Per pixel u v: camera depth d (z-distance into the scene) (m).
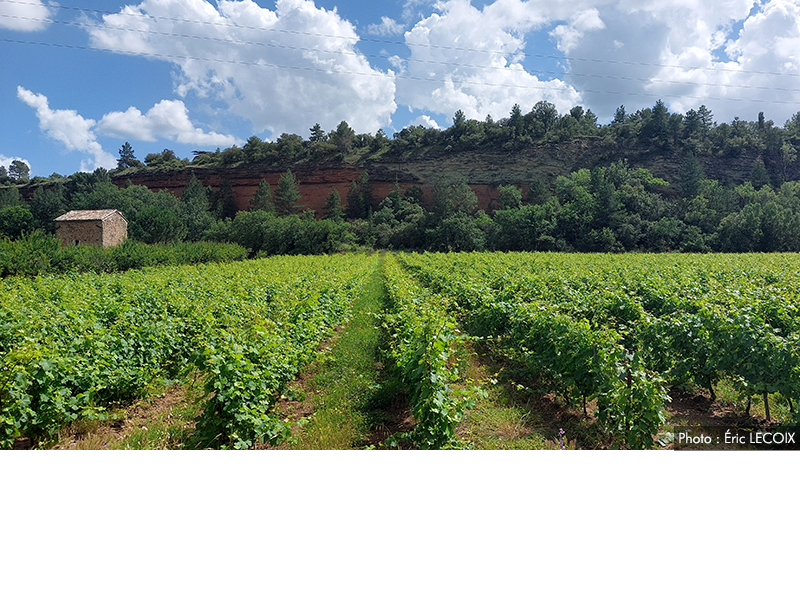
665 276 18.97
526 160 111.56
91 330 8.62
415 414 6.45
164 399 8.66
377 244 83.38
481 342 12.30
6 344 8.27
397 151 121.00
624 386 6.43
